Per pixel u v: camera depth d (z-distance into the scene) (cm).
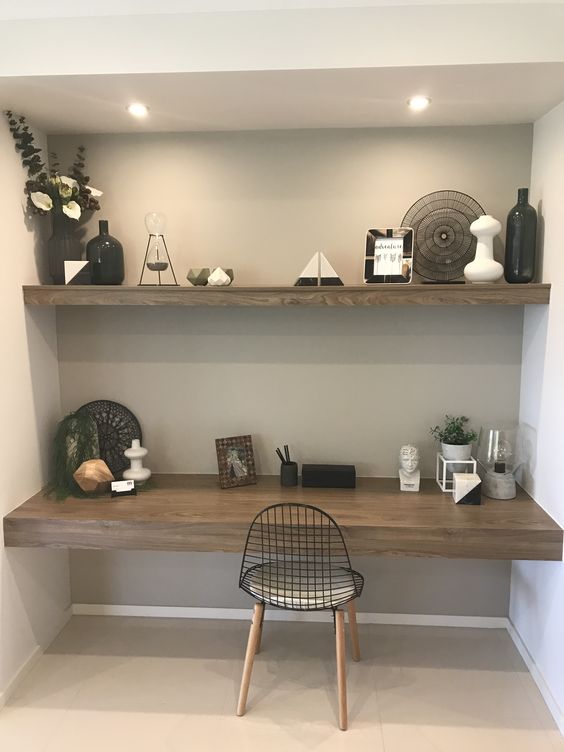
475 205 268
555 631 234
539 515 242
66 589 299
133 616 303
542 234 251
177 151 275
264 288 246
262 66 200
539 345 254
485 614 295
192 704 243
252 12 199
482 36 195
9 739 224
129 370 290
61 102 231
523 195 248
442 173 269
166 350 288
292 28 199
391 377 283
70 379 292
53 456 283
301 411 289
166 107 238
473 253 269
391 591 296
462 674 260
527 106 238
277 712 238
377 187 271
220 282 255
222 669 265
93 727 230
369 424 288
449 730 228
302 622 301
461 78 208
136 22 201
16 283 248
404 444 288
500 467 263
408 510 248
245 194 276
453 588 294
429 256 270
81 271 261
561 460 230
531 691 250
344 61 199
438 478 279
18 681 253
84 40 203
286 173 274
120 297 250
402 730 228
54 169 278
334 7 197
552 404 239
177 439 294
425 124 264
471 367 280
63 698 246
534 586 258
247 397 289
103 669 265
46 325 278
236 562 299
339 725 229
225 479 275
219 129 270
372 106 238
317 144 271
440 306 276
